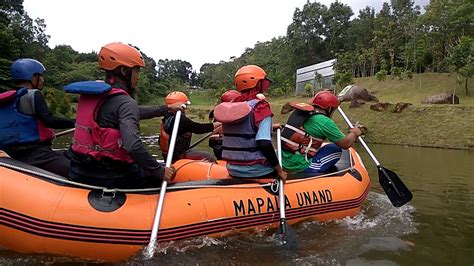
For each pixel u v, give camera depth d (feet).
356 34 160.45
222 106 11.82
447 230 13.01
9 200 8.68
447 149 48.24
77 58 220.23
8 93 10.54
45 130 11.10
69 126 11.35
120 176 9.61
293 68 171.83
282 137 14.08
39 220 8.66
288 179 12.87
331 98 14.79
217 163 15.67
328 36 168.55
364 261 10.16
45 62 153.07
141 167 9.96
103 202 9.22
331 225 12.85
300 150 14.02
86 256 8.96
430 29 111.55
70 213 8.83
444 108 63.57
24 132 10.66
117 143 9.30
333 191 13.46
